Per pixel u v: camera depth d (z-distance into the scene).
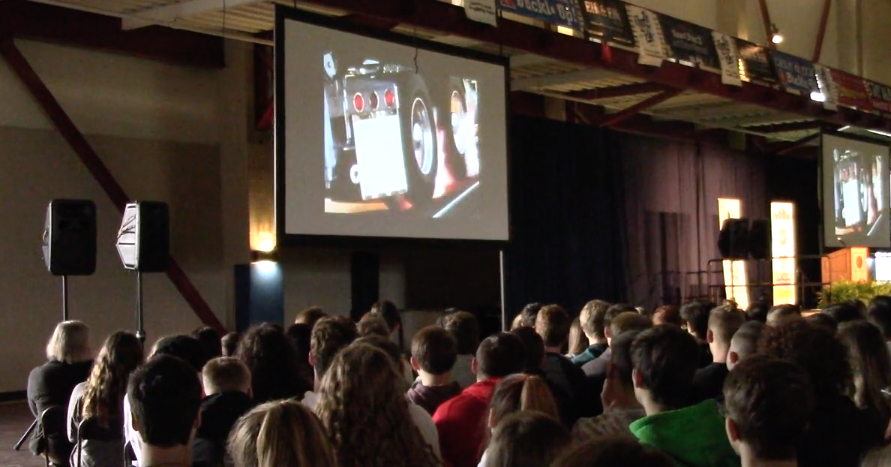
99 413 4.07
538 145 14.62
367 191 8.06
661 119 17.55
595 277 15.48
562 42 10.73
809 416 2.04
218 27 10.09
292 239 7.46
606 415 3.03
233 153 12.52
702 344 5.16
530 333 4.16
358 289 13.97
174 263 11.70
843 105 15.05
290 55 7.51
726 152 18.48
